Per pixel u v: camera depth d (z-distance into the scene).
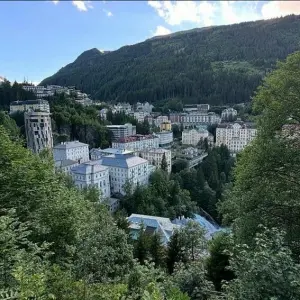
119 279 13.19
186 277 16.89
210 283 16.98
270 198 16.56
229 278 19.67
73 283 8.01
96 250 14.30
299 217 16.70
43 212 14.99
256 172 17.42
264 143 17.17
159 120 188.00
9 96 158.75
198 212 82.75
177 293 9.76
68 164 91.25
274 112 17.31
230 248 16.08
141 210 74.12
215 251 20.55
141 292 10.92
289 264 8.29
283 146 16.52
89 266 13.59
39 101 140.75
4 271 8.30
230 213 19.80
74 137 136.00
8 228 9.91
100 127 139.50
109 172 90.06
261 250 8.82
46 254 9.96
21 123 130.62
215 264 20.25
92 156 118.31
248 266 8.70
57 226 14.96
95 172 80.25
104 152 111.94
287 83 16.92
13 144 18.84
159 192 81.88
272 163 16.86
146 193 78.75
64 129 133.25
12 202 14.74
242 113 179.75
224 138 143.00
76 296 7.73
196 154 128.25
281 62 18.48
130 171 87.75
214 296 14.94
